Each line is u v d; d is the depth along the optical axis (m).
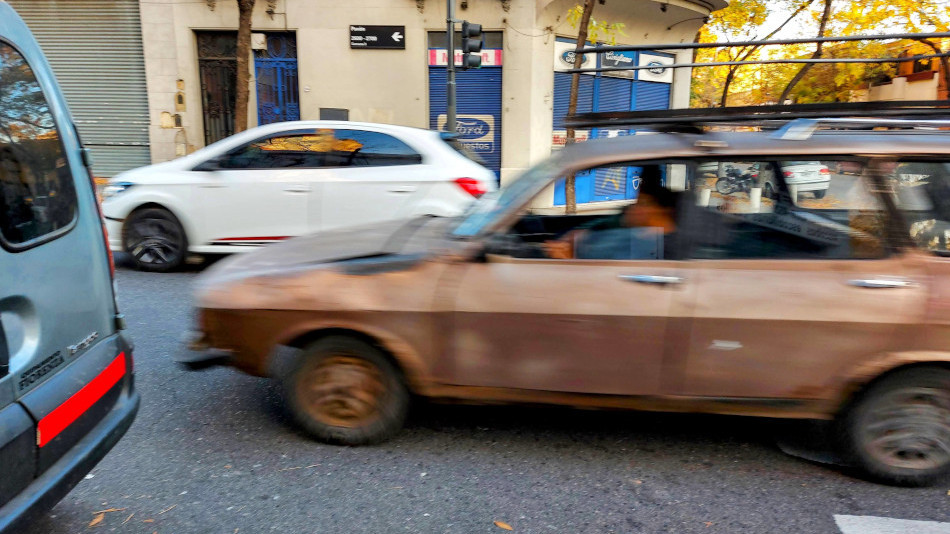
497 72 14.20
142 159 14.92
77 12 14.30
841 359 3.15
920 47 15.58
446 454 3.63
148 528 2.95
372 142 7.41
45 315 2.47
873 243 3.15
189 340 3.68
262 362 3.56
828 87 18.69
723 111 3.50
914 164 3.15
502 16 13.71
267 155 7.49
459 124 14.50
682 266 3.24
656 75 16.39
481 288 3.33
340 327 3.45
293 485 3.30
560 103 14.77
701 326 3.19
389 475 3.41
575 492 3.27
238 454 3.60
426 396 3.51
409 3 13.76
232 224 7.49
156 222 7.59
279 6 13.84
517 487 3.31
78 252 2.71
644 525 3.01
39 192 2.51
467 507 3.13
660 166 3.34
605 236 3.38
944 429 3.18
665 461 3.58
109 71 14.55
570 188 3.42
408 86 14.18
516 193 3.51
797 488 3.31
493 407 4.22
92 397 2.68
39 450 2.36
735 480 3.39
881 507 3.14
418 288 3.38
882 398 3.20
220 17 13.88
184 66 14.16
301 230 7.39
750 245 3.24
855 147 3.18
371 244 3.89
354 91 14.23
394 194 7.24
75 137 2.82
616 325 3.23
